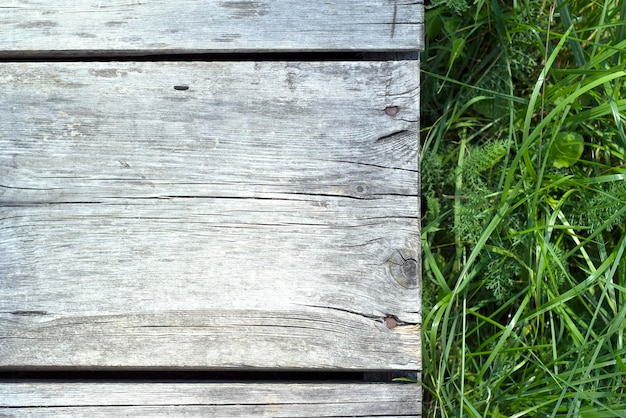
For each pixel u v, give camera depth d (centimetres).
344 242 55
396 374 55
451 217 63
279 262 55
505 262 61
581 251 61
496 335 60
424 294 62
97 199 55
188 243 55
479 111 64
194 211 55
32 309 55
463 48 64
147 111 55
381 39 55
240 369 54
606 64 62
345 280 54
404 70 55
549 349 62
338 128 55
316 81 55
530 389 61
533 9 62
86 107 55
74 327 54
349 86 55
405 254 54
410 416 54
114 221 55
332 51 55
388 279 54
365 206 55
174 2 56
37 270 55
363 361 54
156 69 55
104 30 56
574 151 62
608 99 61
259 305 54
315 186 55
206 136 55
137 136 55
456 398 62
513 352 61
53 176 55
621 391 61
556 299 59
